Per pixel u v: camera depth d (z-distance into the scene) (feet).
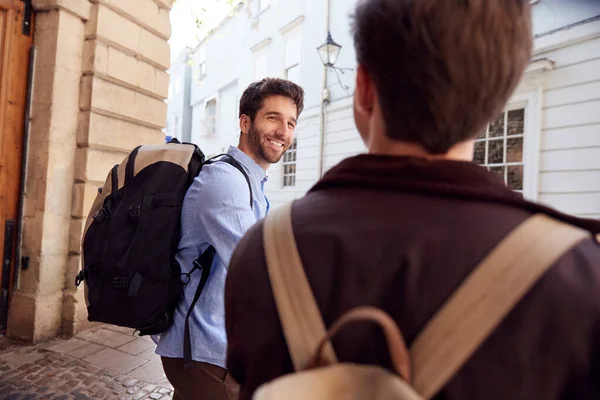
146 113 14.90
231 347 2.05
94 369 10.67
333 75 30.68
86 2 12.64
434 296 1.58
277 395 1.47
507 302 1.49
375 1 1.97
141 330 5.24
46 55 12.19
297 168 34.22
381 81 1.93
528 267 1.51
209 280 5.17
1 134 11.74
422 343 1.54
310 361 1.63
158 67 15.43
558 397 1.45
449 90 1.73
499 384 1.44
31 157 12.28
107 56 13.21
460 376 1.47
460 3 1.73
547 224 1.67
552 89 18.03
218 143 49.34
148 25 14.64
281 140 6.35
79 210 12.82
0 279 12.13
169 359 5.31
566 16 17.46
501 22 1.73
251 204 5.22
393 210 1.81
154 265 4.95
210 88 52.16
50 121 12.11
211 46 52.08
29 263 12.32
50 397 9.23
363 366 1.55
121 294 4.94
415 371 1.52
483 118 1.81
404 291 1.61
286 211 2.16
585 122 17.10
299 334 1.74
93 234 5.33
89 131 12.80
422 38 1.73
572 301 1.44
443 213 1.73
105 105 13.25
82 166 12.84
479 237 1.63
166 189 5.20
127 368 10.80
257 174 6.20
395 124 1.92
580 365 1.42
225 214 4.84
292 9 35.35
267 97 6.23
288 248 1.92
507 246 1.58
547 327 1.44
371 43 1.95
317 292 1.78
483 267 1.56
